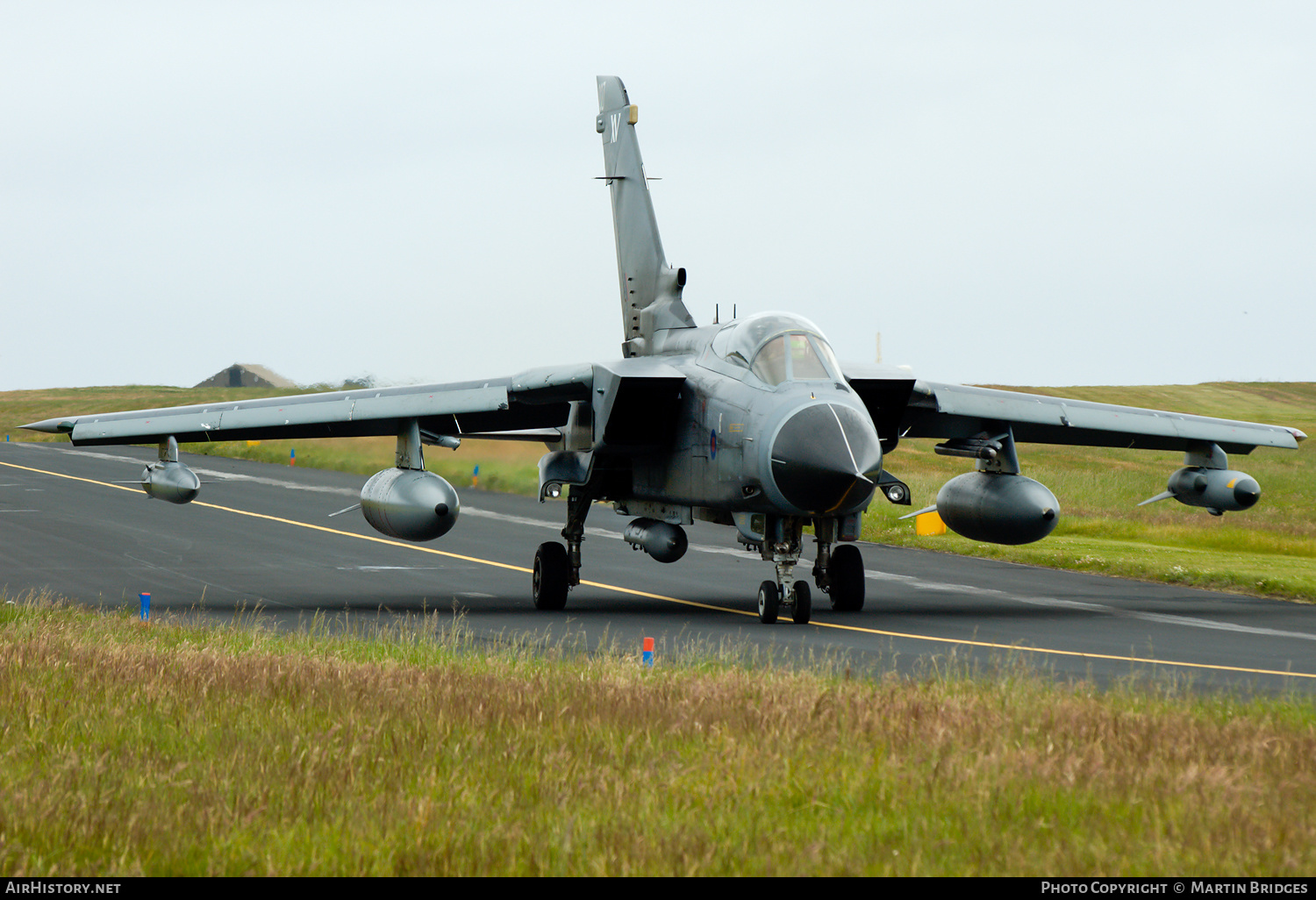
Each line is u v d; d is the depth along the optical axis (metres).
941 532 114.88
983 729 29.91
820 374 58.91
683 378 63.66
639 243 77.50
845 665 47.09
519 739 28.83
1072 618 65.75
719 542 110.19
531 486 171.50
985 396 70.81
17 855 20.22
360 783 24.95
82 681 36.44
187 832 21.94
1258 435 75.56
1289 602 75.38
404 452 68.44
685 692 34.91
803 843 21.31
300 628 55.34
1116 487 168.38
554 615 65.38
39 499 135.12
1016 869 19.92
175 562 89.62
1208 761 27.50
